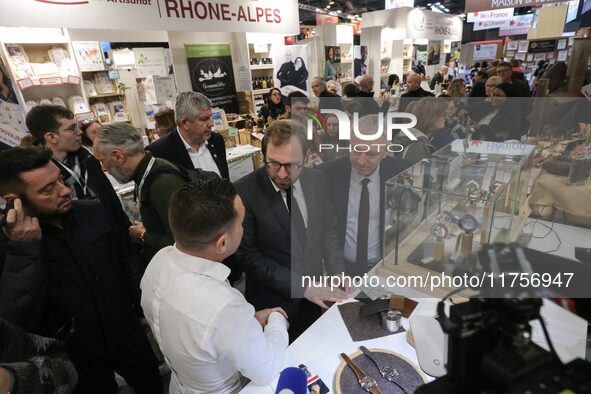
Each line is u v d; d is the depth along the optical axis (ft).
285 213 3.48
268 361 2.72
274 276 3.64
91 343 4.16
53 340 3.19
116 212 6.06
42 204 3.49
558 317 1.25
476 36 43.78
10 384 2.33
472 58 28.48
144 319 5.94
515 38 39.17
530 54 24.02
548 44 23.21
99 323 4.19
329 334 3.18
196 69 15.98
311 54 23.48
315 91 15.37
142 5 9.27
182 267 2.84
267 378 2.74
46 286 3.55
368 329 3.19
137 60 13.73
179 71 15.69
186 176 4.95
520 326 1.07
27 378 2.49
